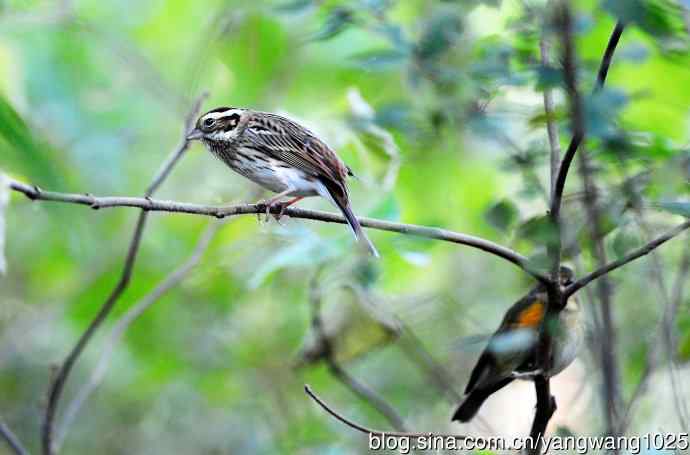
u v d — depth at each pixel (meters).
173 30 19.03
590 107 7.86
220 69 17.11
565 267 10.43
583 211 9.75
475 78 9.57
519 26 9.33
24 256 17.25
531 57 9.40
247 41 16.30
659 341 11.09
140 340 16.64
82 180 17.44
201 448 16.11
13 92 14.03
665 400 12.59
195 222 17.05
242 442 15.76
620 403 10.19
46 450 11.90
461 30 9.86
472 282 16.31
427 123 10.24
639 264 11.45
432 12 10.10
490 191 15.68
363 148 12.51
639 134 8.90
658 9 7.28
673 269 11.85
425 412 15.02
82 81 18.20
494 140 9.89
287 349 16.47
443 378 13.94
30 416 16.77
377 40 15.77
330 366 12.60
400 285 15.29
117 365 16.70
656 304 12.58
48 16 16.83
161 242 17.08
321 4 10.41
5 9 16.25
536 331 10.18
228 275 16.41
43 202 7.55
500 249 9.23
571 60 8.01
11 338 17.36
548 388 9.02
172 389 16.88
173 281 13.55
